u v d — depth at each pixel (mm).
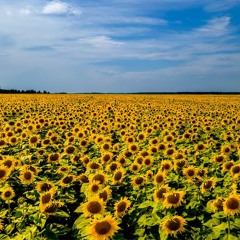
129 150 11484
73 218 8203
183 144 14133
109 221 5324
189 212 6922
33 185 9195
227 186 8516
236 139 14508
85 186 8227
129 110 29781
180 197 6508
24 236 5945
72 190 8867
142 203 6965
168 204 6445
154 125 17734
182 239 6082
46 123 18969
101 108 33000
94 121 23234
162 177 7867
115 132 18203
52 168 10914
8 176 8828
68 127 20688
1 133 14977
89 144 14602
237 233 5957
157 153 11664
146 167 9594
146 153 10688
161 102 50156
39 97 59656
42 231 6117
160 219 6336
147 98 63562
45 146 13477
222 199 6578
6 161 9117
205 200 7664
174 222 5773
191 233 6141
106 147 12195
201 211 6984
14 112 27812
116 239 5629
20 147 13742
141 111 30391
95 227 5258
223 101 55281
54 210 6508
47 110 30578
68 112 28078
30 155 12070
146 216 6695
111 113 29719
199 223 6832
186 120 23156
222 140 15828
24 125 18969
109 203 7844
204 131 18031
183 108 35094
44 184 7941
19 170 9508
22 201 7391
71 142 14109
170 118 22344
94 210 6027
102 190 7027
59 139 15672
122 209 6598
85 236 5820
